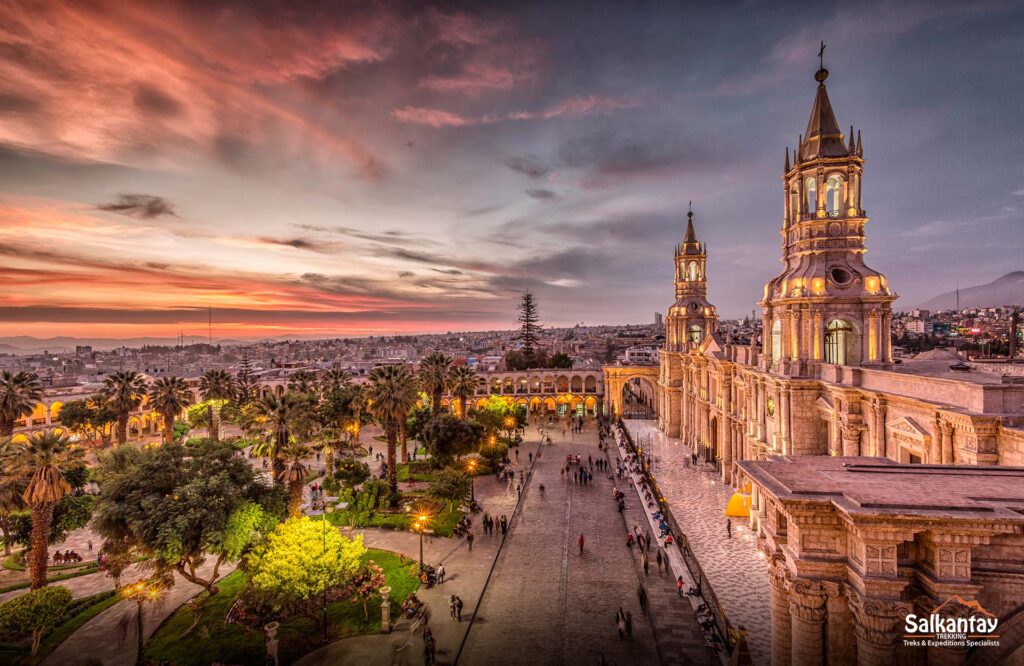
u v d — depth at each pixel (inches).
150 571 1338.6
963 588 413.7
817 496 468.1
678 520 1599.4
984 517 406.9
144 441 3122.5
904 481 492.1
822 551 477.1
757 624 1018.7
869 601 428.5
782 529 533.0
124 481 1055.0
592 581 1245.1
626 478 2148.1
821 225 1454.2
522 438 3129.9
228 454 1157.7
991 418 853.8
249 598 1013.8
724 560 1312.7
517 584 1235.2
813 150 1489.9
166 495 1067.9
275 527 1098.7
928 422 1009.5
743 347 1911.9
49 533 1375.5
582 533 1556.3
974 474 510.6
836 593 460.1
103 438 2785.4
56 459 1203.2
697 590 1147.9
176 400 2551.7
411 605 1095.6
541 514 1727.4
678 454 2509.8
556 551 1427.2
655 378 3668.8
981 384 900.6
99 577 1321.4
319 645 995.3
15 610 967.0
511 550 1437.0
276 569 962.1
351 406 2442.2
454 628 1039.0
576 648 972.6
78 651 987.3
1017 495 443.5
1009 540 435.2
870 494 455.8
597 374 4239.7
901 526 421.7
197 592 1219.2
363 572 1173.1
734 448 1946.4
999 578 429.7
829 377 1362.0
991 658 418.3
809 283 1418.6
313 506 1840.6
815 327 1421.0
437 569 1298.0
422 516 1282.0
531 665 924.6
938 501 434.3
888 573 434.9
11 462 1214.3
